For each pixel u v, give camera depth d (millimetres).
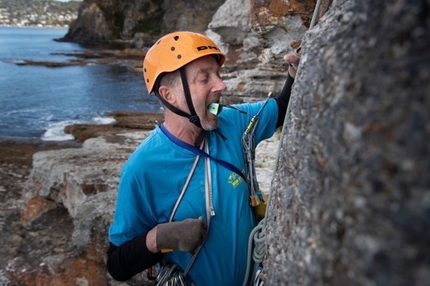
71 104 22359
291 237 1158
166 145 1829
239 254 1889
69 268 3943
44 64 40688
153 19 65062
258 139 2117
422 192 680
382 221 740
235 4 10773
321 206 969
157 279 1958
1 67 38500
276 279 1238
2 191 7926
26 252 4566
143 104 22656
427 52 711
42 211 5500
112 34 71875
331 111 947
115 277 1957
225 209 1843
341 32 990
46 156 6180
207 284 1910
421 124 689
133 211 1831
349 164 839
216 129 1932
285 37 4621
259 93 8438
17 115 19547
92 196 4641
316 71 1091
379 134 763
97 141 8406
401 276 707
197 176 1825
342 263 852
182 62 1719
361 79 834
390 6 811
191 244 1715
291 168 1238
